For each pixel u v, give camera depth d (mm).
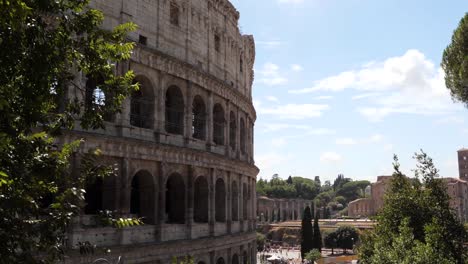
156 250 59156
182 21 69062
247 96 94625
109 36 25000
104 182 55781
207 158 70875
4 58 20031
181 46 68375
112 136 54031
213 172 72938
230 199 78938
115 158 55438
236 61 87125
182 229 65000
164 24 65500
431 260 38531
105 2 57219
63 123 25000
